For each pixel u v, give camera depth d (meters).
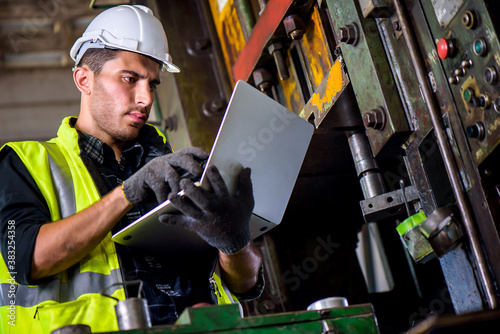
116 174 2.32
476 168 1.96
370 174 2.62
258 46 3.04
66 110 6.82
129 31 2.48
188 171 1.88
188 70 3.69
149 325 1.69
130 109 2.37
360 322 1.73
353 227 3.50
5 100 6.70
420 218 2.22
